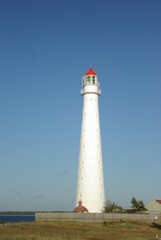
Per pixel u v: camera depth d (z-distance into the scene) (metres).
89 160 97.50
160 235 65.38
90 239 56.62
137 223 82.75
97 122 100.69
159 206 103.62
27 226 67.31
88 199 95.19
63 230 65.38
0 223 74.12
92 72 103.31
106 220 83.44
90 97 101.31
